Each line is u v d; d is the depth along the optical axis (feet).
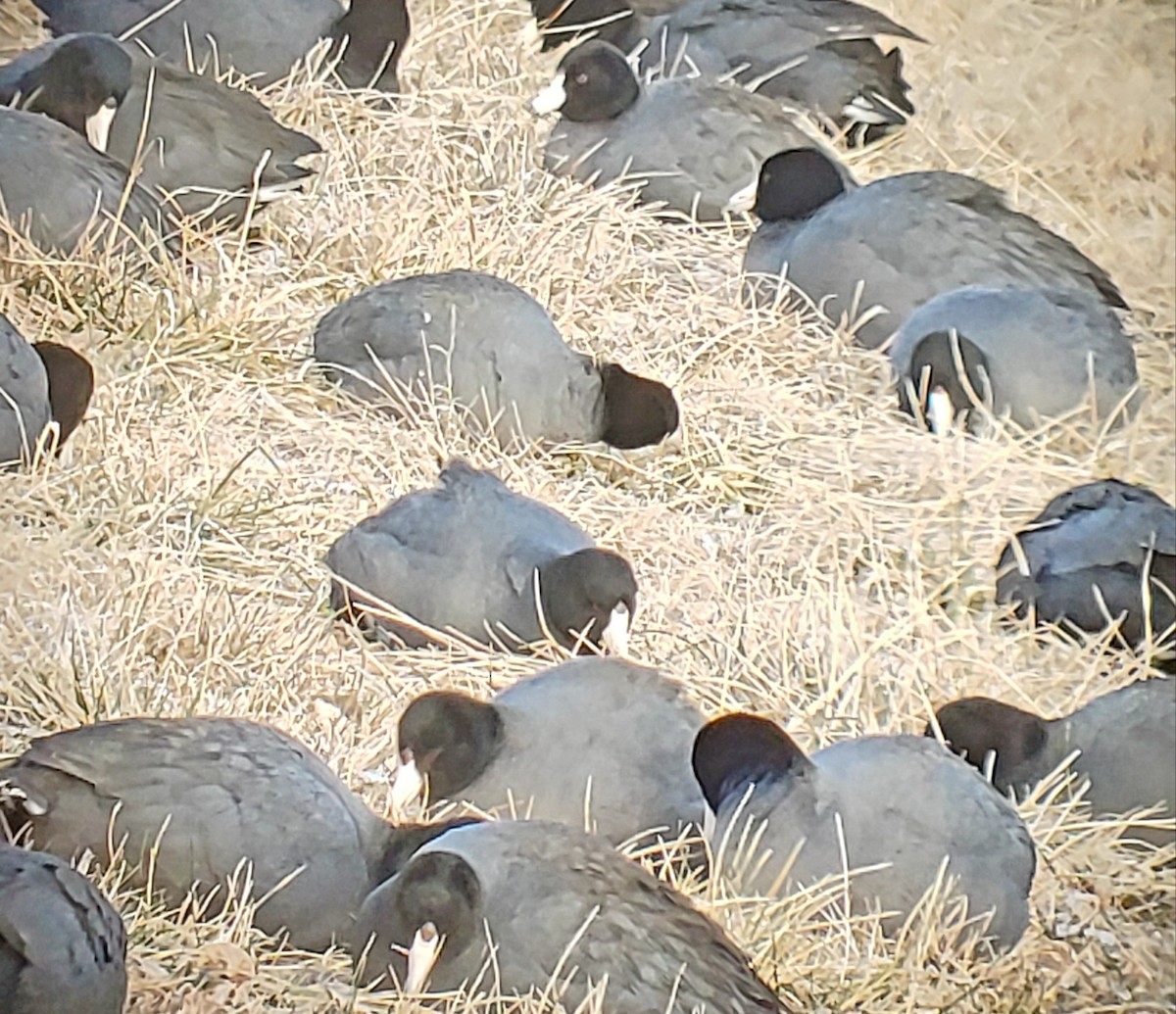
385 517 34.14
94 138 43.16
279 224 45.24
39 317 39.63
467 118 50.93
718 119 49.14
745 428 40.91
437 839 26.00
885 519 38.83
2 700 30.45
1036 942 28.89
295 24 50.19
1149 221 53.26
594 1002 24.17
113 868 25.81
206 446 37.04
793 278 45.85
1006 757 31.53
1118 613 35.53
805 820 27.81
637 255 46.70
